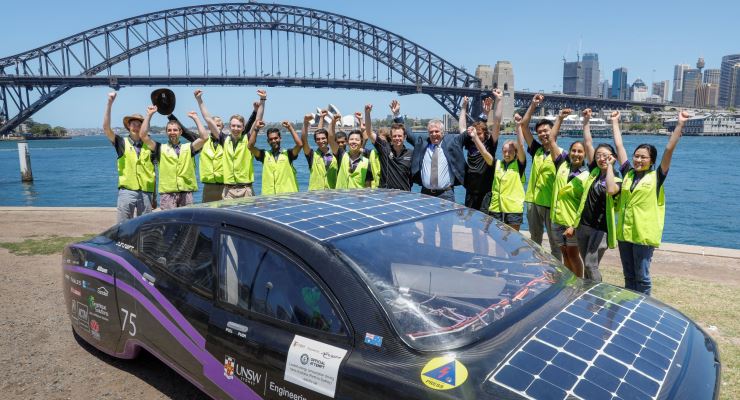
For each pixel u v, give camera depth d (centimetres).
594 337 238
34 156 8431
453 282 262
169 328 325
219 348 289
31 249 799
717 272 658
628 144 13112
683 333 262
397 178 666
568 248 567
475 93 14900
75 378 385
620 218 501
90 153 9581
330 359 238
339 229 282
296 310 261
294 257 268
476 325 238
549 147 609
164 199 793
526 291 273
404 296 246
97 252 390
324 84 13362
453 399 201
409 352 224
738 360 401
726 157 7506
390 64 14525
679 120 455
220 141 813
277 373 257
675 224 2364
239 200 353
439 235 300
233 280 294
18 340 454
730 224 2338
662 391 207
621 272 667
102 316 384
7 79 11888
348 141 771
